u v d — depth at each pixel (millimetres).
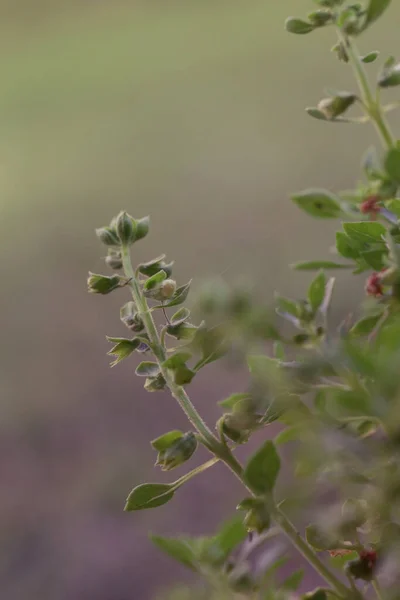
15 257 2496
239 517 543
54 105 2996
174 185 2443
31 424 1980
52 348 2178
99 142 2770
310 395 512
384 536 479
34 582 1626
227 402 535
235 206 2184
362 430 499
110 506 1745
